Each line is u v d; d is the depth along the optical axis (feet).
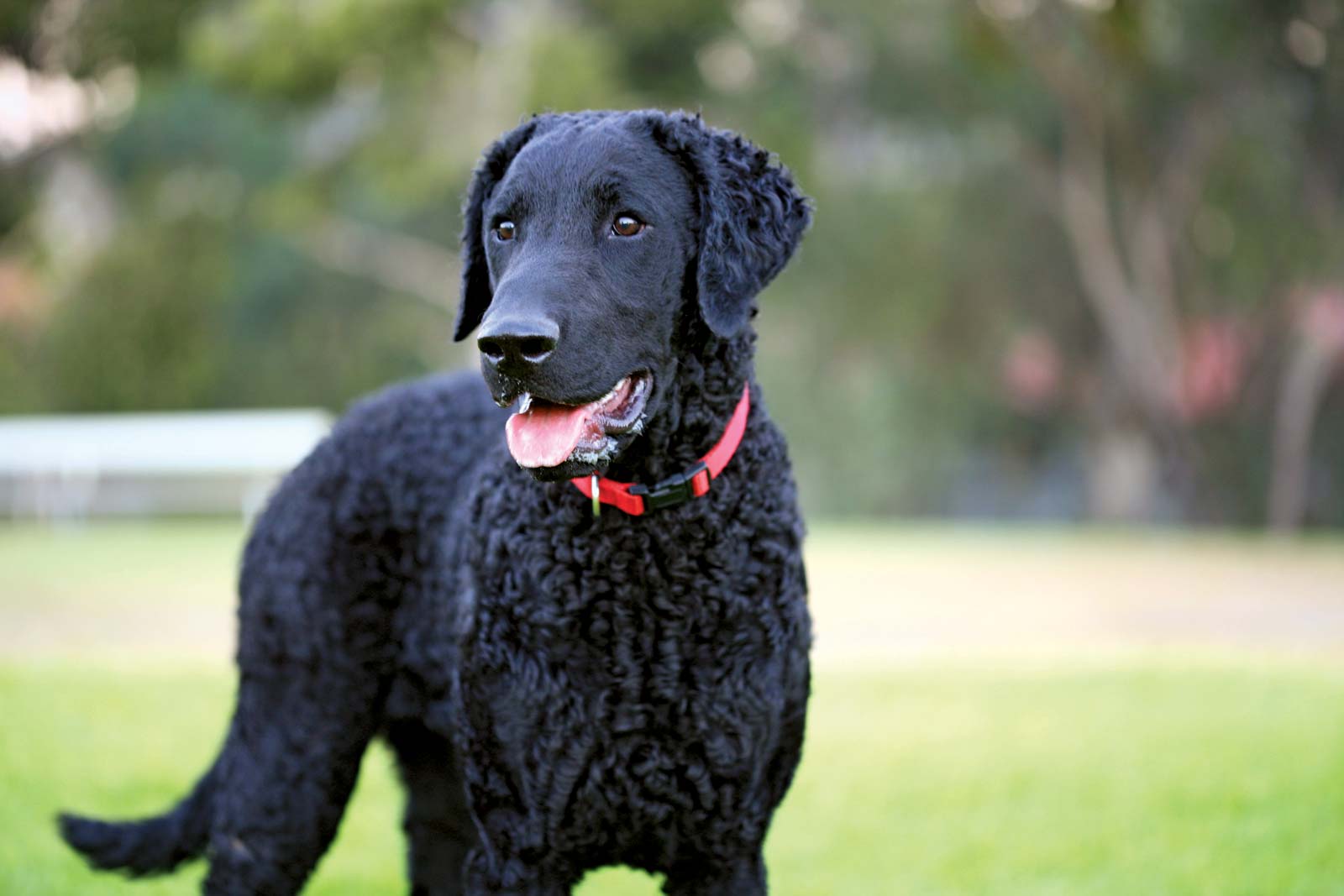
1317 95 99.76
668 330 12.05
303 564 13.96
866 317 108.37
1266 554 63.46
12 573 47.88
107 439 73.00
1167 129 103.60
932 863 18.47
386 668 14.05
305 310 110.73
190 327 96.22
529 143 12.48
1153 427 111.45
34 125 109.09
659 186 12.10
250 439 72.74
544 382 11.07
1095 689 28.71
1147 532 104.53
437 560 13.64
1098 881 17.62
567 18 89.56
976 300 110.83
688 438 12.09
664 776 11.85
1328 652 34.01
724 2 89.66
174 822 14.64
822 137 106.63
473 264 13.29
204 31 82.74
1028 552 63.62
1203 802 20.48
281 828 13.74
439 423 14.30
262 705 13.98
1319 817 19.54
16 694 27.50
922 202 106.32
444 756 15.23
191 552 57.26
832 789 21.67
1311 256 102.94
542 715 11.88
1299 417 109.70
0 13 97.86
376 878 18.33
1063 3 92.17
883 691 28.66
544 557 11.95
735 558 12.06
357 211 102.47
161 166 102.37
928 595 44.75
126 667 30.89
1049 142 105.09
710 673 11.87
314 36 79.25
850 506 117.29
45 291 107.24
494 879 12.10
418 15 80.79
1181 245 107.86
